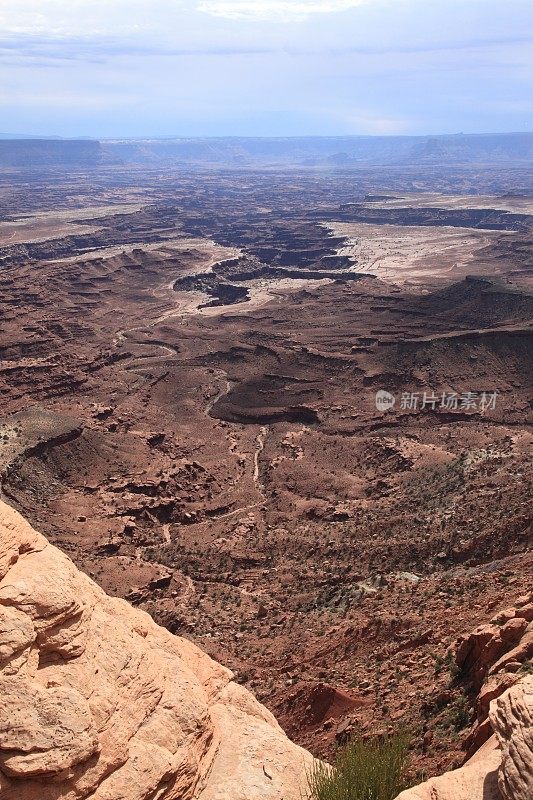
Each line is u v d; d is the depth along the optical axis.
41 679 15.24
